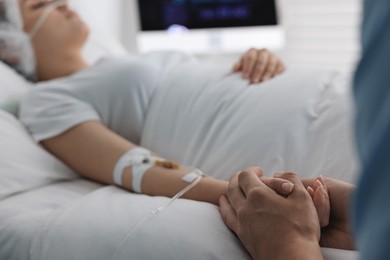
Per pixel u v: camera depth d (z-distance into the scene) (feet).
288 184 2.48
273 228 2.30
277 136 3.42
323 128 3.42
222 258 2.43
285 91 3.72
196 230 2.59
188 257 2.46
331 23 8.45
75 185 3.82
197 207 2.83
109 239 2.68
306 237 2.25
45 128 3.94
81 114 3.93
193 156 3.78
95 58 6.01
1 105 4.34
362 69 1.20
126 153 3.61
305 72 3.98
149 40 7.95
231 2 7.86
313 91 3.68
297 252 2.14
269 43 7.98
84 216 2.90
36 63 5.16
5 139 3.71
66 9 5.29
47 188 3.69
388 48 1.12
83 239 2.75
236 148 3.51
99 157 3.68
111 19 8.27
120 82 4.14
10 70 4.85
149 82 4.21
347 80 3.94
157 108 4.10
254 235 2.35
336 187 2.66
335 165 3.18
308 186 2.75
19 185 3.56
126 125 4.17
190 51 7.97
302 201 2.42
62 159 3.92
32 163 3.71
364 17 1.24
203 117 3.86
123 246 2.62
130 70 4.19
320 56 8.60
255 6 7.86
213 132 3.72
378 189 1.09
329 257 2.33
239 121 3.66
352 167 3.11
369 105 1.15
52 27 5.12
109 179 3.62
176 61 4.65
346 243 2.51
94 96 4.11
